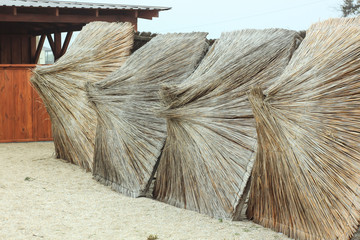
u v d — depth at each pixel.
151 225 4.18
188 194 4.72
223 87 4.57
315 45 4.02
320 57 3.84
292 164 3.79
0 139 9.44
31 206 4.75
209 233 3.94
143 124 5.39
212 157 4.48
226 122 4.46
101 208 4.75
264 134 4.00
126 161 5.44
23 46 14.36
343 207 3.41
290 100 3.87
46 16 10.52
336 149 3.54
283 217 3.91
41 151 8.40
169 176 4.98
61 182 5.93
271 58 4.48
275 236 3.84
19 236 3.85
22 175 6.30
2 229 4.01
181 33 5.84
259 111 4.01
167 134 5.00
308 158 3.68
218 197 4.40
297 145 3.77
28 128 9.60
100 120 5.95
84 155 6.68
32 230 4.01
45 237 3.84
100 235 3.91
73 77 6.85
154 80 5.52
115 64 6.51
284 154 3.86
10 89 9.45
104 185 5.81
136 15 11.03
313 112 3.71
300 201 3.73
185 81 4.99
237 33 5.08
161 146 5.19
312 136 3.68
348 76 3.59
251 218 4.28
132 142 5.42
